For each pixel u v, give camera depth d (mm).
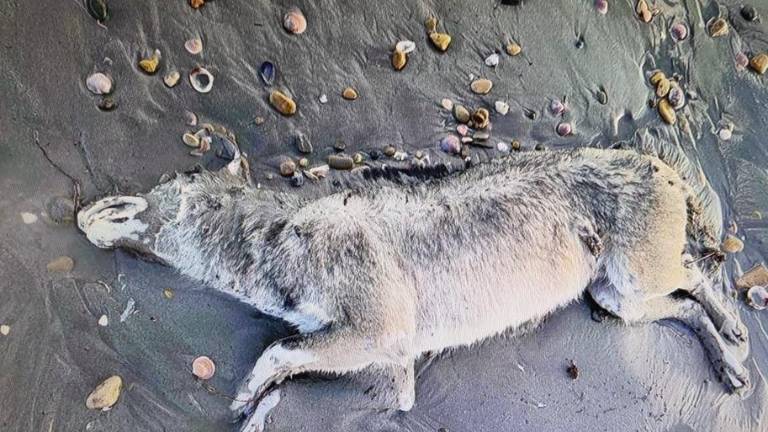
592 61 1106
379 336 923
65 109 932
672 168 1088
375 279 919
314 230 918
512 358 1036
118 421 903
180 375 925
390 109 1029
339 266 914
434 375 1007
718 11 1192
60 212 916
